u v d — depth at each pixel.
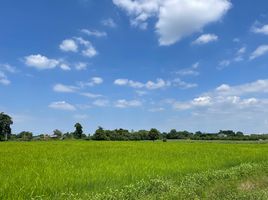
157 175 16.48
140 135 97.31
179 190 13.30
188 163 22.70
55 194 12.48
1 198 11.43
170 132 101.62
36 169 17.89
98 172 16.89
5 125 91.88
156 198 12.57
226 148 41.94
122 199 12.33
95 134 92.25
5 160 23.22
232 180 16.97
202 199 12.84
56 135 100.94
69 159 24.06
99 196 12.20
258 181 17.59
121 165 20.11
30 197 11.81
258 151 37.50
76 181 14.55
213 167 21.47
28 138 95.19
